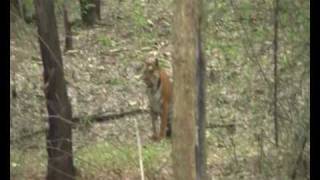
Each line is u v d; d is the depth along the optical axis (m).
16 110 15.03
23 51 16.95
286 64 12.34
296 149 11.88
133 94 21.62
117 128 18.66
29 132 14.75
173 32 9.34
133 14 29.16
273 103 12.58
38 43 15.97
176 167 9.46
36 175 14.47
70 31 24.80
